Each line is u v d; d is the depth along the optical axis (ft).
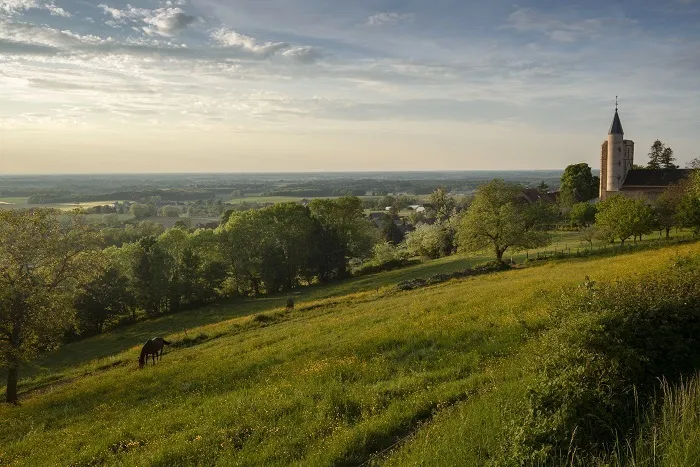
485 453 26.04
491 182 207.00
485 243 198.18
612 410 25.41
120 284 225.56
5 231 91.40
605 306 32.55
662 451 22.06
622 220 184.34
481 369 44.73
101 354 163.84
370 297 147.43
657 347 29.40
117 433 46.01
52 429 57.62
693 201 168.45
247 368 68.08
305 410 40.55
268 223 276.41
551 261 175.22
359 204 294.66
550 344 31.76
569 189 405.80
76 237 99.76
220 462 33.06
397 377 47.70
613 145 330.13
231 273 268.21
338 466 30.12
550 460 22.94
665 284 36.14
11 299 87.61
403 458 28.30
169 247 261.65
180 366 81.87
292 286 278.46
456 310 80.64
